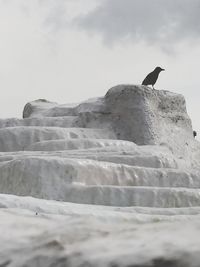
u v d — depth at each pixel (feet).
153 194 34.76
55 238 6.42
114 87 62.34
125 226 6.70
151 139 58.70
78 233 6.50
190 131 65.05
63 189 35.47
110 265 5.58
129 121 59.93
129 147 46.06
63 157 39.11
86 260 5.78
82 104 64.13
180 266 5.33
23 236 7.00
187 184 40.47
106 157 42.39
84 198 34.86
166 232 6.07
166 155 45.34
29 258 6.33
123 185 38.06
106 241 6.10
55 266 6.00
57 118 63.05
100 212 20.11
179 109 64.80
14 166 37.27
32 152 44.04
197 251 5.41
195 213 26.45
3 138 54.34
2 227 7.39
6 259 6.53
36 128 54.90
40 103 75.20
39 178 35.91
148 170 39.52
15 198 22.47
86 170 36.73
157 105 61.93
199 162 62.95
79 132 57.47
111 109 61.62
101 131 59.47
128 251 5.70
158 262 5.44
